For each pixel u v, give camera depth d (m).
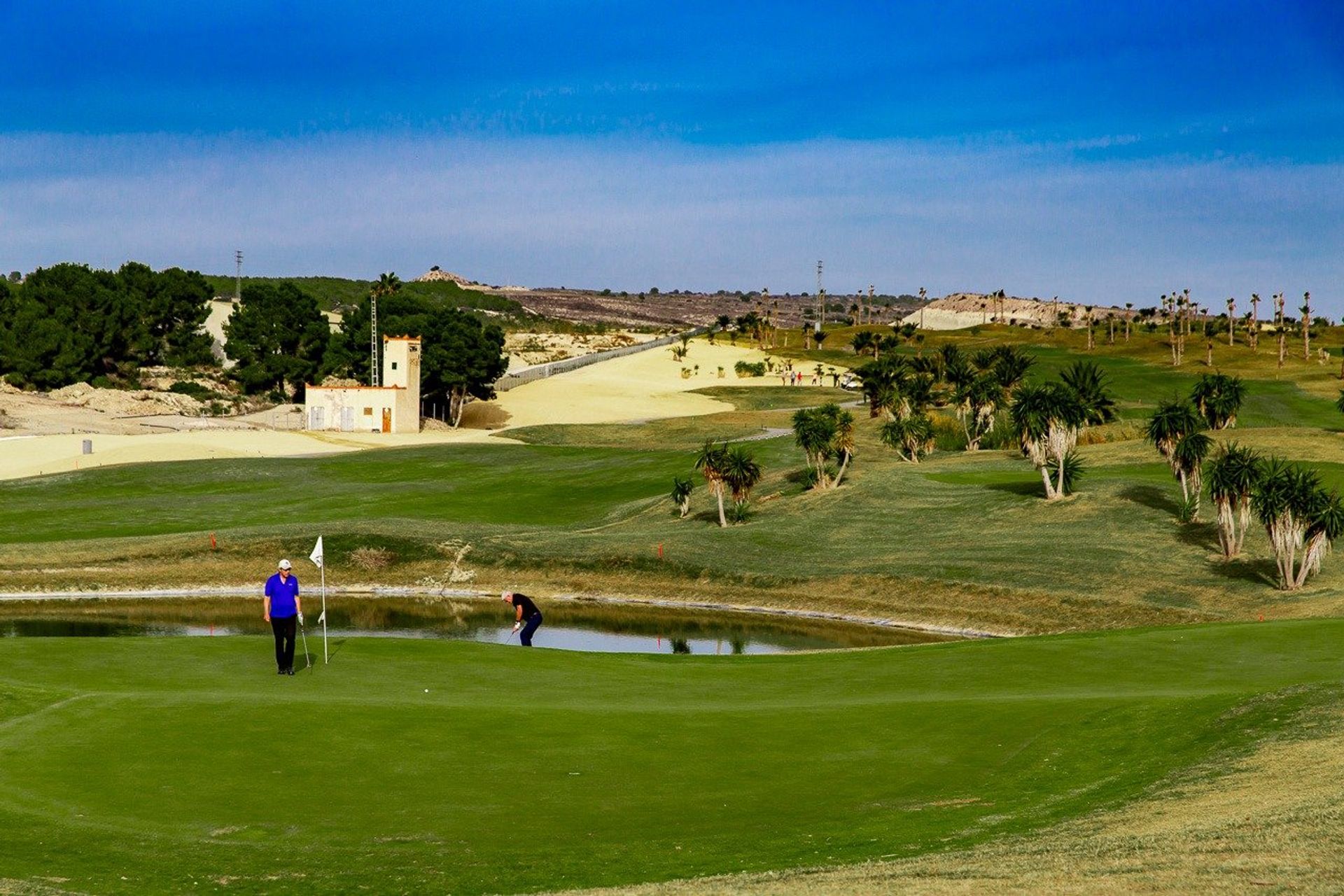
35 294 179.75
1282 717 23.58
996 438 131.00
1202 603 62.31
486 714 25.83
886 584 69.81
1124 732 24.38
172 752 22.73
